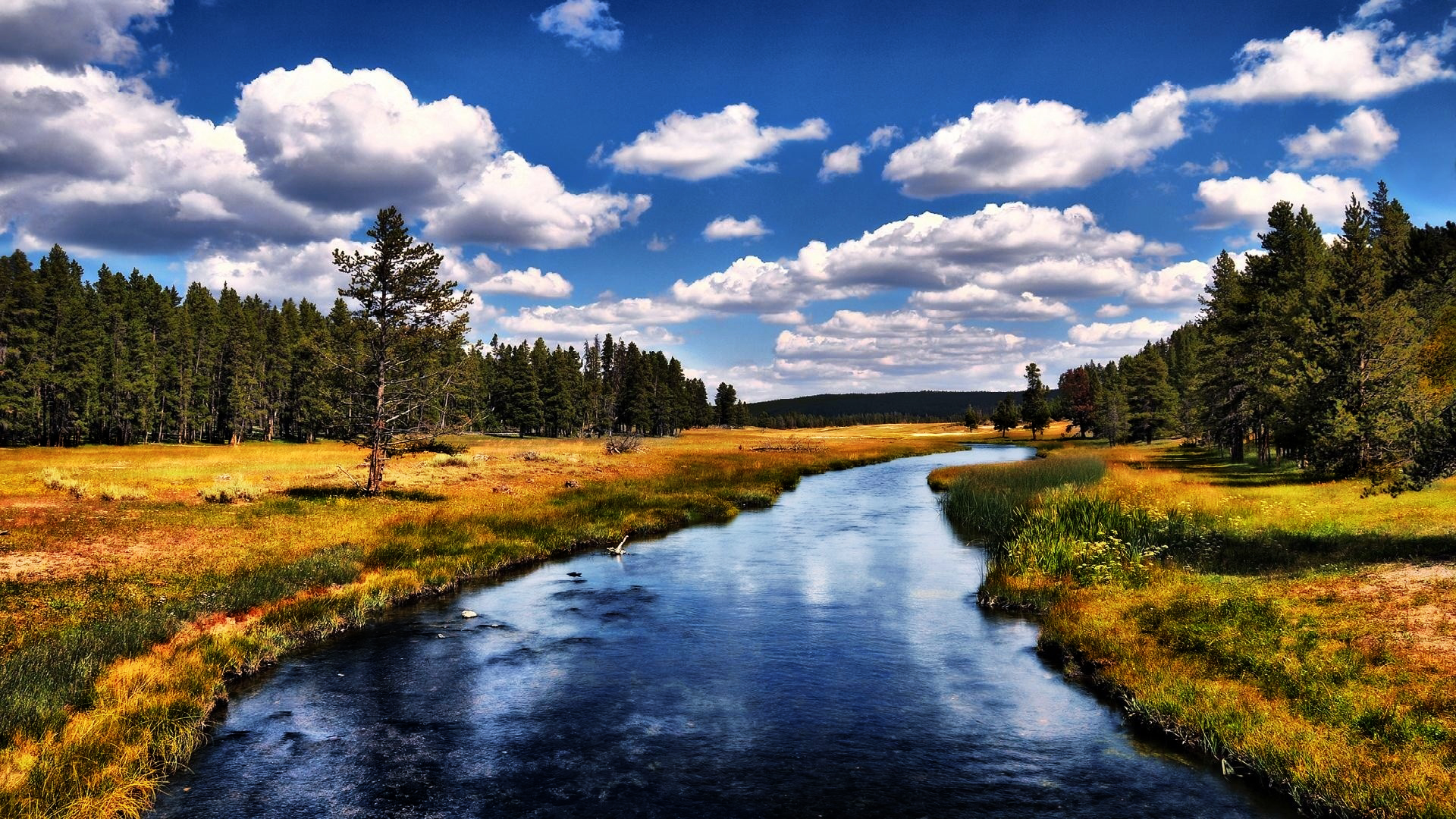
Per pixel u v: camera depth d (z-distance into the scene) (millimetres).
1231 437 54781
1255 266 53031
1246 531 22156
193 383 92688
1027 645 14906
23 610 14750
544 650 14992
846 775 9609
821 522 33000
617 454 66625
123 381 82062
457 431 36719
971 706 11836
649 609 18141
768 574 22000
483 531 26266
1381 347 33531
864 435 157625
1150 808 8531
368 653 14836
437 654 14773
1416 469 18391
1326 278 43438
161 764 9828
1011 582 18781
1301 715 9805
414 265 34406
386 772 9812
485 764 10055
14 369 72625
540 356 138125
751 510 37438
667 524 31719
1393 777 8070
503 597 19484
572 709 11938
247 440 100750
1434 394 28484
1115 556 19625
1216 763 9633
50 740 9344
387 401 34656
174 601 16359
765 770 9797
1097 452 79000
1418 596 13023
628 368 144875
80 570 18047
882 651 14672
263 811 8773
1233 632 12570
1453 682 9742
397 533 25125
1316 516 23875
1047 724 11062
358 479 37000
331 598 17672
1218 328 59375
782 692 12570
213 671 12828
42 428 76375
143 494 29156
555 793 9234
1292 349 41281
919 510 36875
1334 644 11531
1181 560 19141
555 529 27656
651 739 10820
